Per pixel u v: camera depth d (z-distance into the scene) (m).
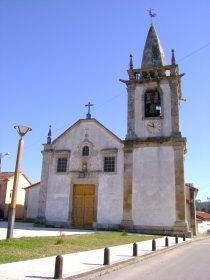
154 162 30.28
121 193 30.48
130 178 30.52
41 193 33.12
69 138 34.12
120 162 31.44
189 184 39.94
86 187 32.19
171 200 28.84
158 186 29.53
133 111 32.88
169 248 17.56
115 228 29.72
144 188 29.89
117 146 32.03
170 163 29.81
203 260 13.80
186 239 25.42
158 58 35.03
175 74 32.47
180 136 30.33
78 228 30.83
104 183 31.33
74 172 32.59
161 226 28.44
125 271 10.58
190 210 37.34
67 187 32.56
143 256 13.48
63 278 8.45
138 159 30.86
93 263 11.06
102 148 32.50
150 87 33.06
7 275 8.54
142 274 10.07
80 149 33.25
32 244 14.98
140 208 29.48
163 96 32.34
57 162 33.81
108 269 10.34
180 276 9.91
